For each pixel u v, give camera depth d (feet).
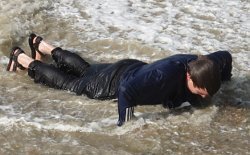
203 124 19.66
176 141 18.58
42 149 17.89
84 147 18.04
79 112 20.38
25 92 21.90
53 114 20.20
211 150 18.16
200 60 18.16
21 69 23.34
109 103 20.80
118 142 18.42
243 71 23.66
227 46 26.25
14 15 28.94
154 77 18.15
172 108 20.20
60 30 28.02
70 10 30.25
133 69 20.36
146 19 29.37
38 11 29.76
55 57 23.02
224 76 21.93
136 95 18.31
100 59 25.27
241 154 17.97
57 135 18.78
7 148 17.93
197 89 18.43
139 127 19.15
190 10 30.53
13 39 26.89
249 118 20.17
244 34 27.53
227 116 20.30
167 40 26.78
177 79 18.48
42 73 22.25
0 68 23.88
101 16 29.60
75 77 22.13
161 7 31.01
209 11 30.35
